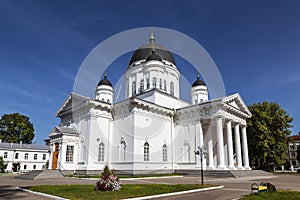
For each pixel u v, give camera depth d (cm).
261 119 4553
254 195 1259
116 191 1397
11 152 6188
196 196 1310
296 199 1136
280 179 2714
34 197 1255
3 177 3094
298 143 8738
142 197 1199
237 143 3700
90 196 1208
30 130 6906
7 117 6675
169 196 1302
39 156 6600
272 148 4403
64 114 3672
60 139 3166
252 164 4503
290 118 4588
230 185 1928
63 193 1308
